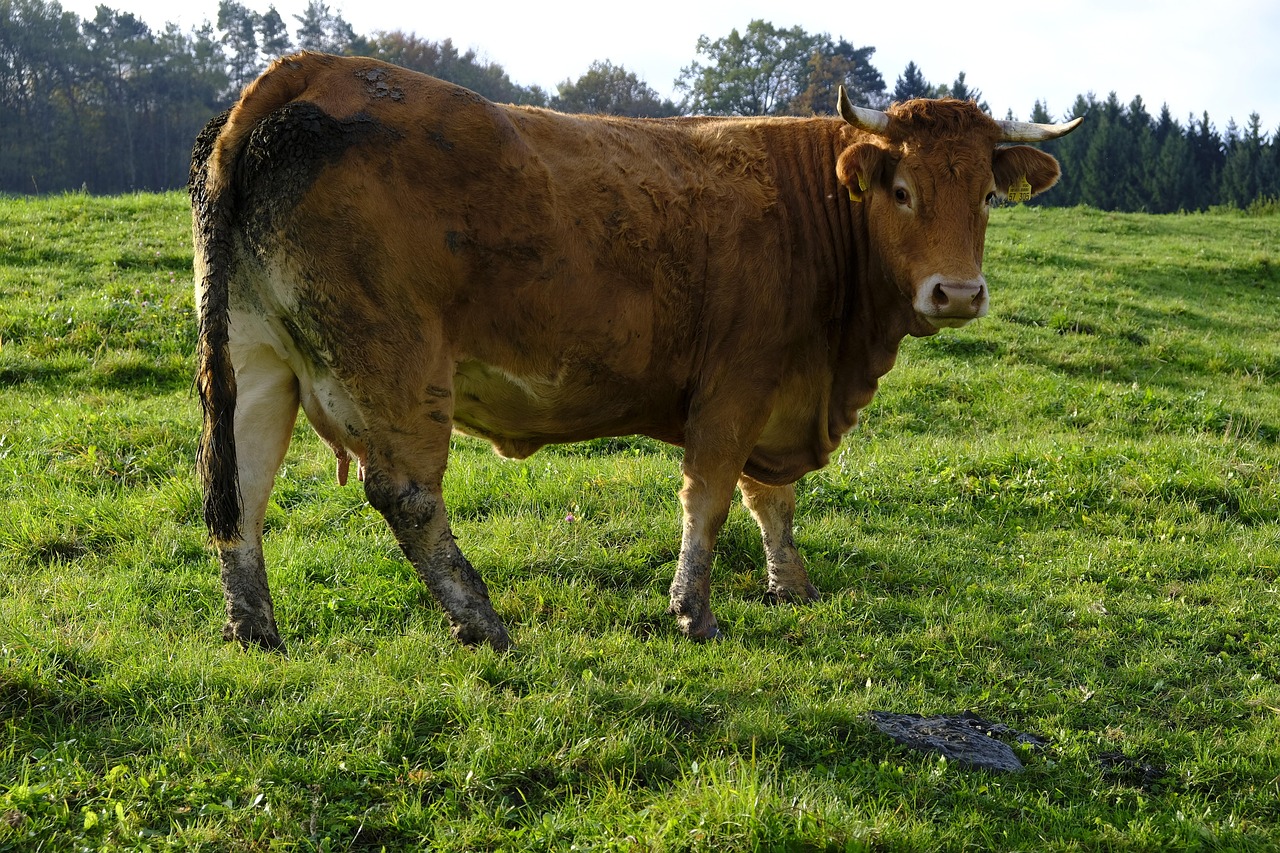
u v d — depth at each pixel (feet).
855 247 20.31
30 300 42.14
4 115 210.18
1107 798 15.48
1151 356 48.85
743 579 22.86
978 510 28.55
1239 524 28.35
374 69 16.90
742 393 19.57
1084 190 298.35
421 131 16.52
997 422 38.06
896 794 14.70
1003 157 19.26
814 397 20.83
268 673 16.14
